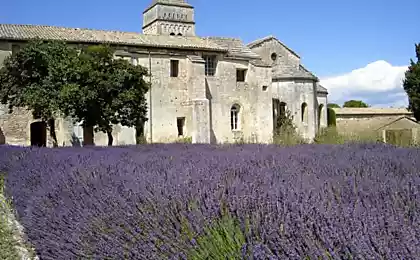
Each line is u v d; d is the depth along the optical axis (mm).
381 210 2492
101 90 19891
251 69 33875
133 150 11750
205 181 3900
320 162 5910
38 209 5371
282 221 2498
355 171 4570
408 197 2887
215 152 9586
